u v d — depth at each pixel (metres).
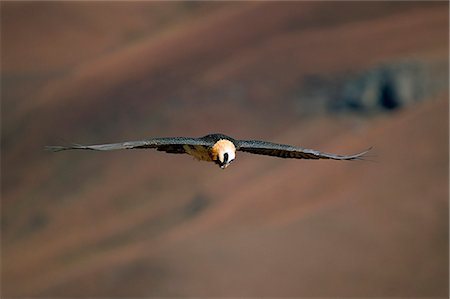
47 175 99.62
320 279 64.06
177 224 81.25
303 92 97.31
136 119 103.31
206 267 68.81
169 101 104.06
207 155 16.38
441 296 60.69
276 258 67.19
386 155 76.50
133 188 91.00
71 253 84.75
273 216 74.00
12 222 94.38
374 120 87.25
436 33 99.81
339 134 86.88
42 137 106.62
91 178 95.75
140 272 72.69
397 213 68.62
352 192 72.88
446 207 67.94
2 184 100.50
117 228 85.62
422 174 72.56
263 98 99.31
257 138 93.56
